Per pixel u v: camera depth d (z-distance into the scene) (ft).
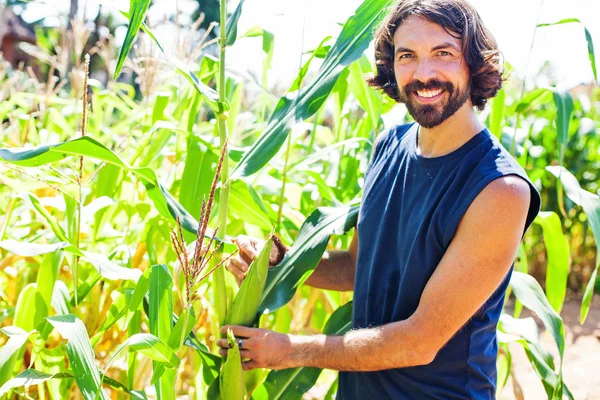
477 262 4.60
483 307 5.06
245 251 5.87
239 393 5.27
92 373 4.86
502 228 4.56
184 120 7.91
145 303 5.82
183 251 4.66
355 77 7.51
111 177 7.48
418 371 5.13
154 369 5.18
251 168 5.42
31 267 8.10
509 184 4.60
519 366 12.00
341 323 6.36
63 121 10.07
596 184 18.13
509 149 7.91
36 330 5.51
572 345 13.44
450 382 5.07
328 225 5.93
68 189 7.45
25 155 4.87
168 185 8.20
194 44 8.75
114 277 5.52
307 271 5.70
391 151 5.73
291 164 7.34
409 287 5.08
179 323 5.23
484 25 5.08
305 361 5.10
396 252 5.35
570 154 18.10
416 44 4.84
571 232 18.76
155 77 9.32
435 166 5.04
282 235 7.54
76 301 6.31
